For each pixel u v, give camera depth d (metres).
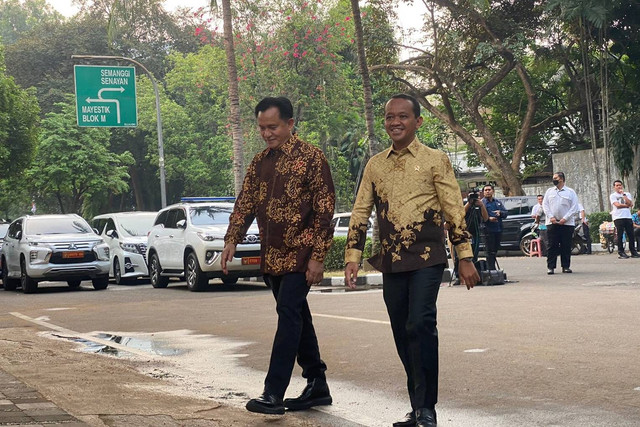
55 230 21.72
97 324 12.59
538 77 39.25
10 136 44.94
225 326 11.55
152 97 60.88
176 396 6.52
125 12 26.53
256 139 39.88
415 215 5.37
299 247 5.85
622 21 31.59
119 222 24.22
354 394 6.70
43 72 69.62
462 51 34.44
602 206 31.22
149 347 9.80
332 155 45.06
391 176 5.45
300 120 40.41
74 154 55.91
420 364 5.25
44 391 6.51
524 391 6.49
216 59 40.09
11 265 22.17
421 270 5.32
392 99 5.48
